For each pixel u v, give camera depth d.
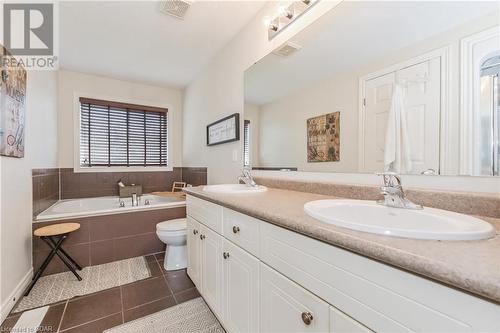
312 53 1.42
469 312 0.41
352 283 0.60
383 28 1.07
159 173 3.56
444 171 0.89
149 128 3.54
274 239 0.87
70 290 1.69
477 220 0.66
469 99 0.82
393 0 1.03
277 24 1.64
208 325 1.35
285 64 1.61
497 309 0.38
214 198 1.30
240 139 2.13
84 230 2.11
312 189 1.38
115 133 3.29
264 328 0.93
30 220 1.86
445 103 0.88
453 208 0.83
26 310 1.46
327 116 1.35
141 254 2.38
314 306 0.70
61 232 1.78
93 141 3.13
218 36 2.19
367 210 0.93
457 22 0.84
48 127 2.41
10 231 1.49
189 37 2.20
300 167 1.53
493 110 0.77
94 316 1.42
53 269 1.94
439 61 0.89
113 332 1.28
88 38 2.17
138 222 2.37
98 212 2.17
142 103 3.44
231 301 1.17
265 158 1.83
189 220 1.79
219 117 2.51
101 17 1.86
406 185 1.00
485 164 0.79
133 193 3.08
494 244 0.52
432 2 0.91
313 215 0.76
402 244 0.52
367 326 0.56
